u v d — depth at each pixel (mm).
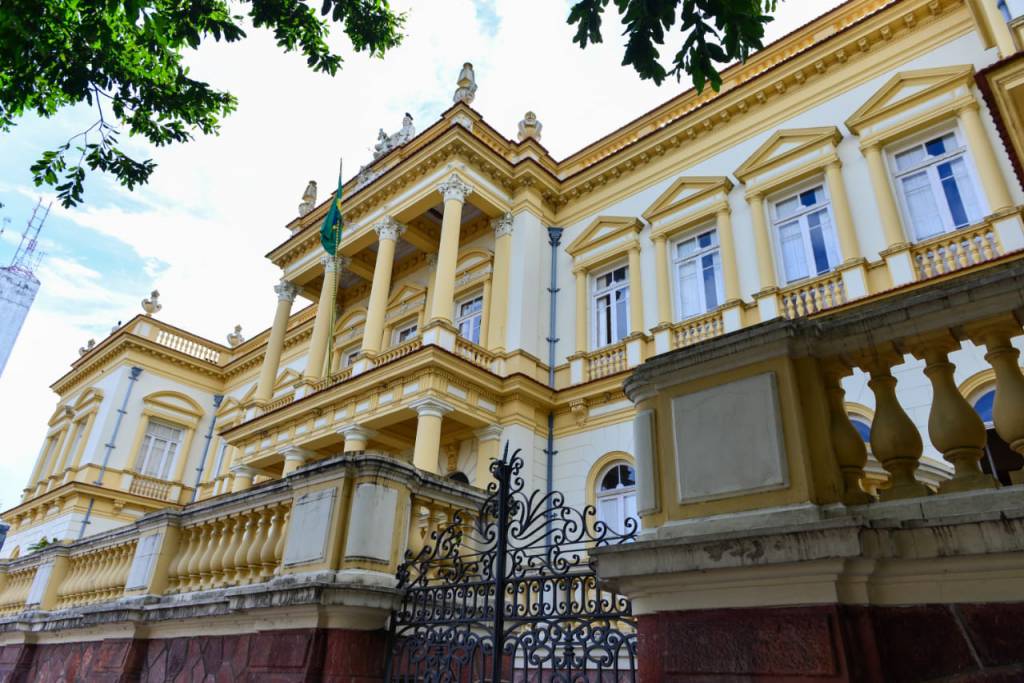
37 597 8734
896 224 11047
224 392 27312
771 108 13828
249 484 17406
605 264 15508
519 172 16594
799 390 3115
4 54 6312
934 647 2500
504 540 4473
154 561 6672
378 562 4965
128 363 25094
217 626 5719
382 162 18859
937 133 11297
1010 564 2393
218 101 7766
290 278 20297
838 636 2564
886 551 2557
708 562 2908
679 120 14977
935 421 2848
